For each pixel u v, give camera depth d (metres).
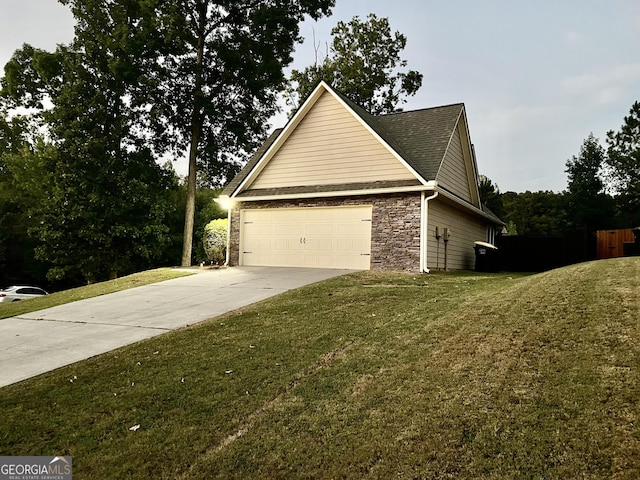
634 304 5.13
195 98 20.11
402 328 5.93
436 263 13.23
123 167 21.27
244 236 15.12
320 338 5.89
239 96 21.92
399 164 12.86
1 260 27.06
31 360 6.02
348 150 13.65
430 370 4.38
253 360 5.30
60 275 21.67
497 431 3.20
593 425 3.08
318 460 3.21
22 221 27.59
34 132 26.67
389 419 3.60
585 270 7.30
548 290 6.36
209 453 3.46
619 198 27.89
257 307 8.19
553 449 2.92
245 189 15.29
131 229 21.61
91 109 20.50
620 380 3.58
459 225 15.59
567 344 4.41
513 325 5.20
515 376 3.95
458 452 3.05
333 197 13.45
